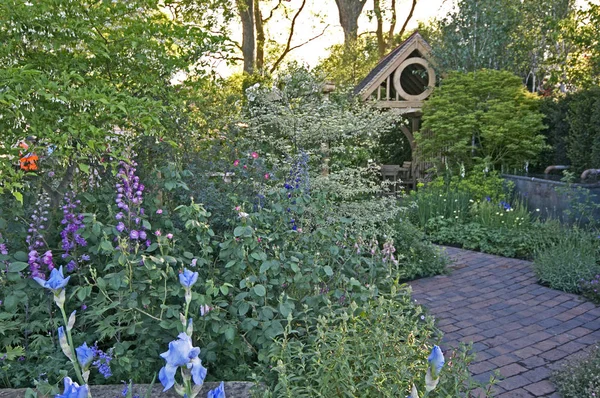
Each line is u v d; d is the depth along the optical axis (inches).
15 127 151.4
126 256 131.1
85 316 132.3
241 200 184.1
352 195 293.1
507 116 460.1
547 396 150.9
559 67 605.0
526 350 184.7
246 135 293.1
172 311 124.9
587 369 151.0
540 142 461.7
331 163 323.0
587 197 330.0
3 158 144.1
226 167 202.7
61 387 121.0
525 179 403.5
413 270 276.7
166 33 185.5
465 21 565.9
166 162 187.3
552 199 368.8
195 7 422.3
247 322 128.6
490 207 368.8
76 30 162.2
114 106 145.3
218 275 151.1
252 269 140.5
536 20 620.1
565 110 458.3
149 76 187.5
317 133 307.3
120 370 121.6
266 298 136.9
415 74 607.2
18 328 131.5
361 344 112.0
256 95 337.1
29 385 124.3
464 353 115.2
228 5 524.1
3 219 145.8
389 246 181.3
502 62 565.9
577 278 254.5
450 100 490.6
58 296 64.7
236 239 142.7
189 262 142.7
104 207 168.7
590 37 478.0
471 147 472.7
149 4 184.5
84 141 152.3
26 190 162.6
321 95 378.0
